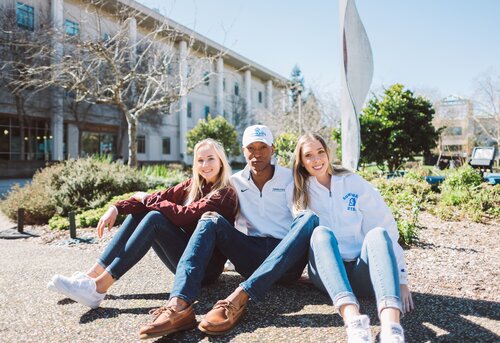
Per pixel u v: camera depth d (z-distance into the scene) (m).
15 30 16.23
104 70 13.72
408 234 4.11
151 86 13.62
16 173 19.92
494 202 6.56
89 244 4.68
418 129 12.09
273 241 2.57
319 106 23.92
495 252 3.81
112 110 25.62
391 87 12.79
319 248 2.09
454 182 7.95
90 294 2.29
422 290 2.67
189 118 32.41
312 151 2.51
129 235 2.54
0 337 2.02
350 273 2.31
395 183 7.74
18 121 22.05
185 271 2.11
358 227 2.49
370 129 12.21
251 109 37.25
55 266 3.53
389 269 1.90
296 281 2.80
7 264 3.62
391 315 1.76
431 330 2.02
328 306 2.37
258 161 2.62
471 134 40.69
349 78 5.84
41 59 13.98
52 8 19.44
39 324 2.18
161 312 1.98
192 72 13.05
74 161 7.77
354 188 2.54
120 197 6.61
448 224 5.45
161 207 2.48
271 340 1.94
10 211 7.05
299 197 2.55
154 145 29.83
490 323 2.09
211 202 2.54
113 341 1.97
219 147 2.73
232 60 34.88
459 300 2.45
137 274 3.14
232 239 2.42
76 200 6.75
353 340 1.70
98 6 17.22
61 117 22.72
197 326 2.11
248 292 2.08
